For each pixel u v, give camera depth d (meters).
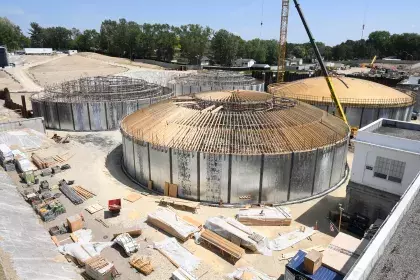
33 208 32.50
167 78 124.50
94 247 26.70
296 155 33.12
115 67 156.88
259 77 126.38
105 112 60.59
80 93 65.19
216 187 33.75
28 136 50.12
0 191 32.97
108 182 38.94
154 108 43.66
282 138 34.62
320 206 33.91
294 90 68.81
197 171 33.66
